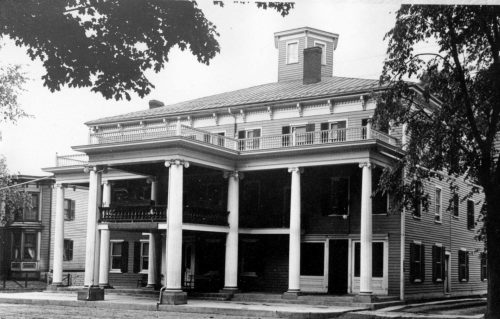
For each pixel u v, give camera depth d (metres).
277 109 34.59
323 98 32.69
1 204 43.94
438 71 23.05
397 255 30.20
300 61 40.34
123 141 29.36
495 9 19.33
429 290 33.00
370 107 31.50
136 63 11.34
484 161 21.33
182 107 39.12
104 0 10.52
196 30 11.12
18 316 21.17
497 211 21.00
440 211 35.22
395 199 23.53
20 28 10.39
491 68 20.41
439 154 22.09
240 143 35.03
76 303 28.58
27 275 44.53
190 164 29.50
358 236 31.39
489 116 21.92
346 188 32.12
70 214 48.81
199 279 33.88
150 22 10.92
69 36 10.67
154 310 26.33
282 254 33.81
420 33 21.66
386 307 26.97
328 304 27.47
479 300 32.97
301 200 33.44
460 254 38.03
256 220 33.81
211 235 33.03
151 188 37.69
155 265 34.94
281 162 30.56
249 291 34.03
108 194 36.72
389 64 22.42
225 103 36.62
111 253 40.34
